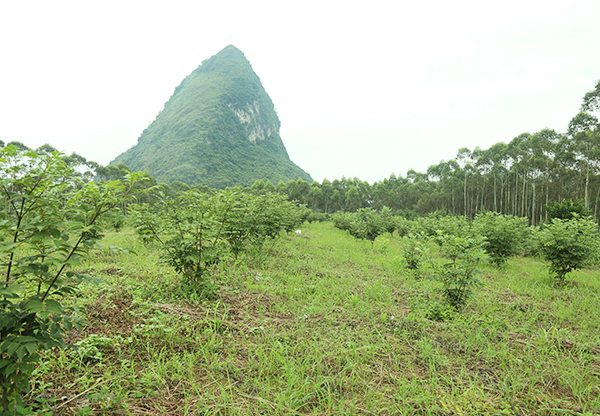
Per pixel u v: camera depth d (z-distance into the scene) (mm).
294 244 14133
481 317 5457
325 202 75188
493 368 3855
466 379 3572
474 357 4152
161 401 2816
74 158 37562
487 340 4574
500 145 44969
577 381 3535
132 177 2775
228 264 8367
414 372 3686
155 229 5871
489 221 12008
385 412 2906
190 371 3254
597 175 29000
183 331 4227
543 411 3002
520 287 8125
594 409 3002
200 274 5691
